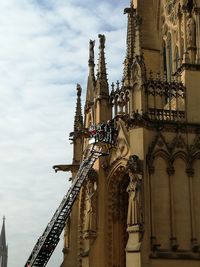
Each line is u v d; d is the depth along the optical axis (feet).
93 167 176.35
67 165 205.67
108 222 167.94
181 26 180.55
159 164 150.61
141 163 147.74
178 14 181.88
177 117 156.87
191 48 165.89
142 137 150.41
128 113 161.38
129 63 167.12
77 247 192.44
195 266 144.05
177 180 150.51
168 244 144.77
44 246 177.27
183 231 146.72
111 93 180.65
